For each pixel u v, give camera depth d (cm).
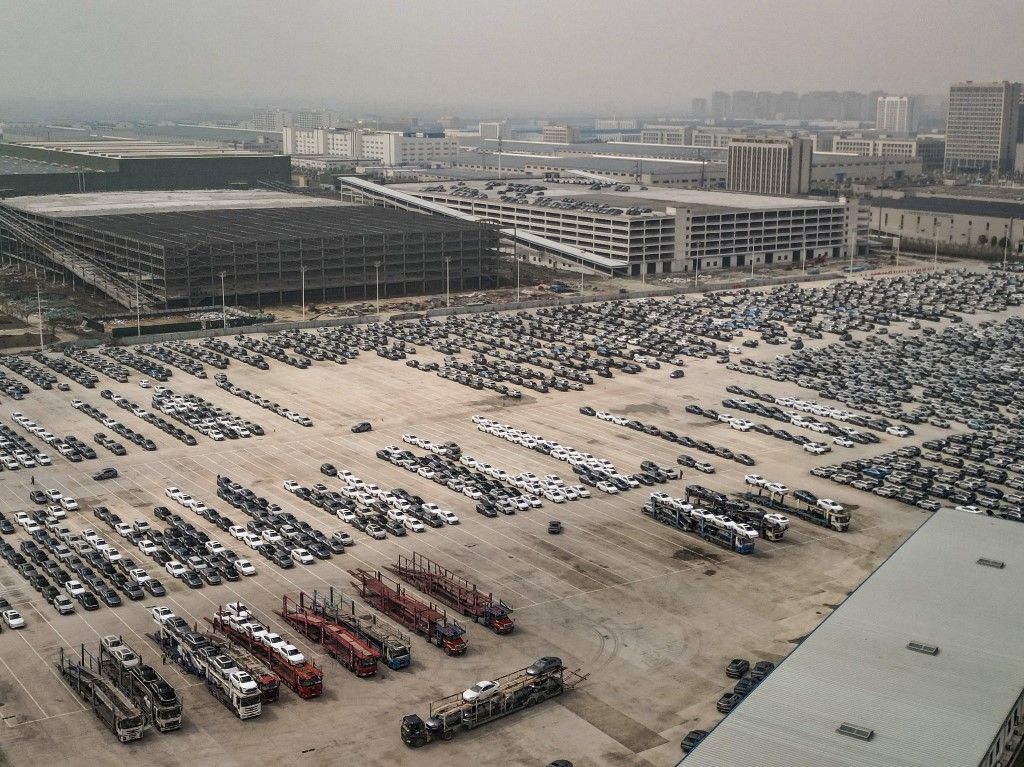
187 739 9588
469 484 15800
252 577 12925
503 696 9981
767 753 7962
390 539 14088
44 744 9456
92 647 11194
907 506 15388
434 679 10631
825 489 16075
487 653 11144
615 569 13188
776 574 13062
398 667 10800
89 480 16138
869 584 10844
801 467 17088
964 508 14975
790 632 11562
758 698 8725
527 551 13700
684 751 9419
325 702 10231
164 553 13438
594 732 9744
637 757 9344
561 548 13812
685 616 11938
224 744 9506
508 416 19725
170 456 17300
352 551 13700
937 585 10800
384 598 12044
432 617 11494
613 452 17712
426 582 12544
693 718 9969
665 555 13625
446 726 9600
